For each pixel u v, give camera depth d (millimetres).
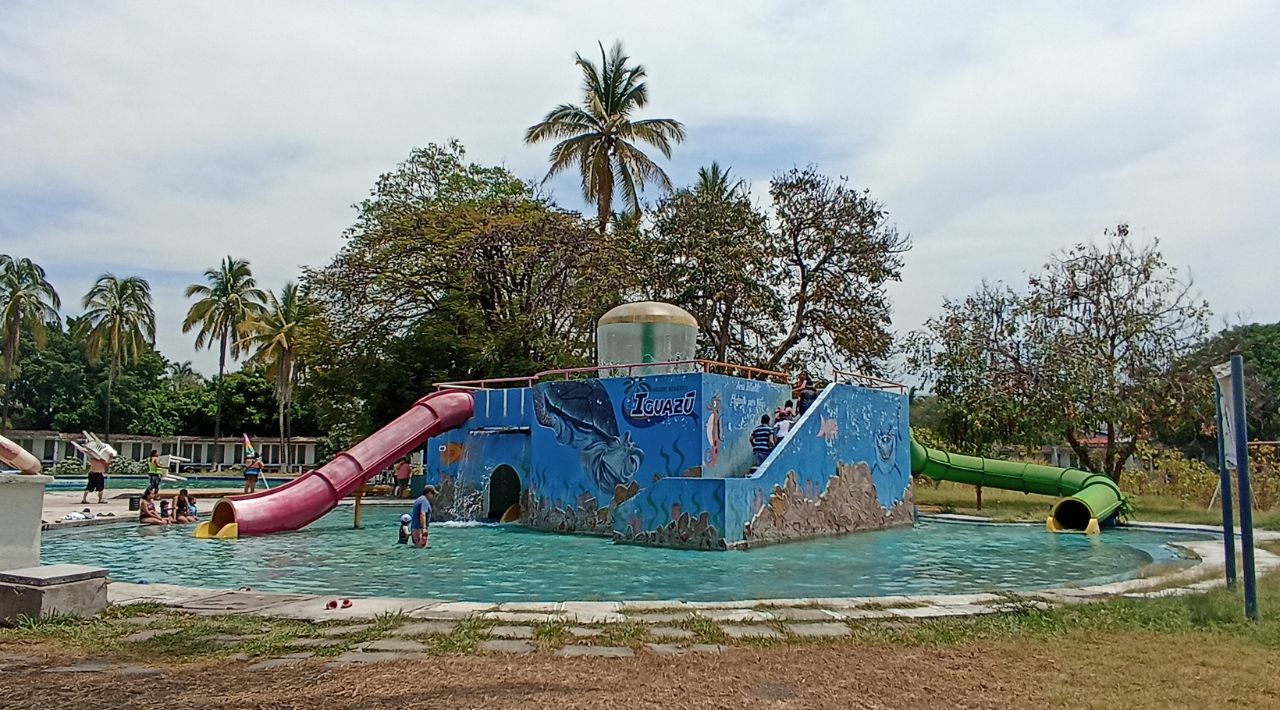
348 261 31453
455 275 31406
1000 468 25688
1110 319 29031
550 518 20094
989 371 30344
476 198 35812
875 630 7594
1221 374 9242
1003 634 7418
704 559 14578
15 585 7660
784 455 18281
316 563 14078
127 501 27438
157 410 65750
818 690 5664
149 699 5324
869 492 22062
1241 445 8391
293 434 65938
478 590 11188
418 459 39031
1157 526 21250
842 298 33688
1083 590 9906
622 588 11352
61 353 64562
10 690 5531
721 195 34281
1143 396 27969
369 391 32000
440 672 6004
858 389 22062
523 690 5559
